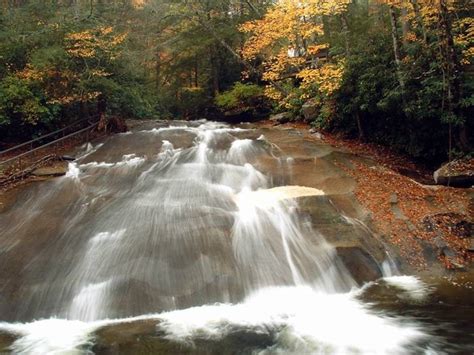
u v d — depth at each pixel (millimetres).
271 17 15195
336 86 13719
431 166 13070
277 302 7062
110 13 19984
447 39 10961
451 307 6738
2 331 6383
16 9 16297
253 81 24203
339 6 14211
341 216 9031
